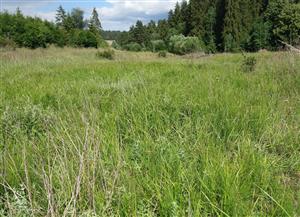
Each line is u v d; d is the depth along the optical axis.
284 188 2.77
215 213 2.49
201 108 4.66
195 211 2.40
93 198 2.41
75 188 2.53
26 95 6.21
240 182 2.77
